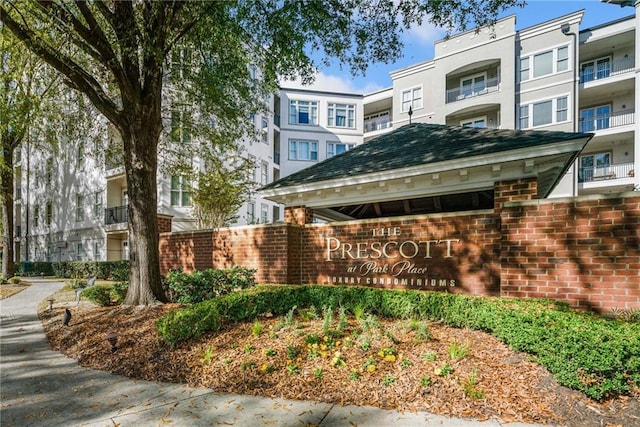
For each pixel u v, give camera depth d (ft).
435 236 23.43
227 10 21.02
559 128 63.36
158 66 22.41
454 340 14.34
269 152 84.84
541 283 18.10
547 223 18.13
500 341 14.02
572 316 13.08
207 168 53.06
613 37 62.69
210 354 14.17
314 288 21.01
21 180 98.58
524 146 20.33
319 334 15.21
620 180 60.03
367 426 9.71
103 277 58.59
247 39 25.57
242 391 12.09
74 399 12.05
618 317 14.73
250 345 14.75
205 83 30.50
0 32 26.08
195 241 34.53
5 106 35.06
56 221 81.71
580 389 10.42
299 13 22.18
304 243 29.27
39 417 10.84
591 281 16.98
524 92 67.05
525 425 9.50
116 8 21.89
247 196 61.36
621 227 16.51
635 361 10.05
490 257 21.53
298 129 93.81
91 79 23.22
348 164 30.32
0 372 14.74
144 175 23.58
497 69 71.56
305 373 12.54
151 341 16.42
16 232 103.55
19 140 55.67
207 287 23.32
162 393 12.28
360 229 26.53
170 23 22.58
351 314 19.29
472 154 22.03
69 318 21.67
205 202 52.54
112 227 64.28
